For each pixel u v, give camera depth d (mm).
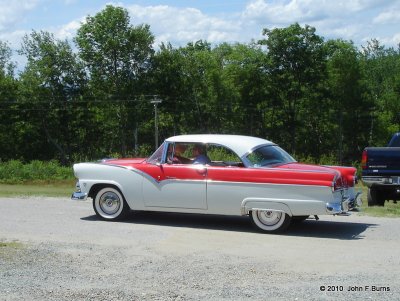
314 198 9148
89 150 73562
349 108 73125
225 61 88750
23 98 70188
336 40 75750
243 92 76438
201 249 8141
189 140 10281
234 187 9680
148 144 76562
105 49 68375
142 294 5785
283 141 76312
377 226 10164
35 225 10219
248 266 7055
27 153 71250
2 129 69938
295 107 73500
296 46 70938
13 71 78375
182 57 76250
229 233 9508
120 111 70750
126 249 8086
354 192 10094
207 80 79062
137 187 10492
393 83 77500
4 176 35438
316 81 71562
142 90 71188
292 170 9320
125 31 69375
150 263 7207
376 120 72625
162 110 72375
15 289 5984
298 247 8305
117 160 11109
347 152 74312
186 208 10156
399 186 12812
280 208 9367
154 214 11586
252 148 9859
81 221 10703
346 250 8062
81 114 71188
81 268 6922
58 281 6312
